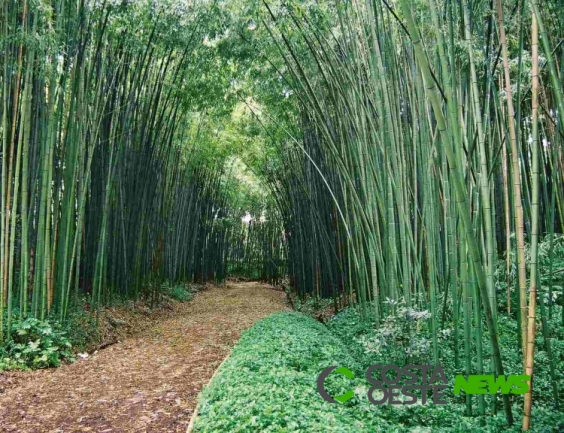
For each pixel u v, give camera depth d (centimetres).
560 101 275
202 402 357
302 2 595
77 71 642
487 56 377
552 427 301
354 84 567
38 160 627
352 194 654
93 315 739
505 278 635
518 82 332
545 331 358
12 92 563
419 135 540
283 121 1070
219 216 1978
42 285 596
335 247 902
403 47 538
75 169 655
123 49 763
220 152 1388
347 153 649
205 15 736
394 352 453
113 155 818
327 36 646
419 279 532
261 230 2369
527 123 601
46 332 564
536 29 284
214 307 1185
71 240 681
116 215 873
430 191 463
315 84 724
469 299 357
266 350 468
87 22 657
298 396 335
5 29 511
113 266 870
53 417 384
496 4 320
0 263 540
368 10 488
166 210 1247
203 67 884
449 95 318
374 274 575
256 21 708
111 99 771
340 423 288
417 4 464
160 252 1204
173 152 1242
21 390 455
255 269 2489
